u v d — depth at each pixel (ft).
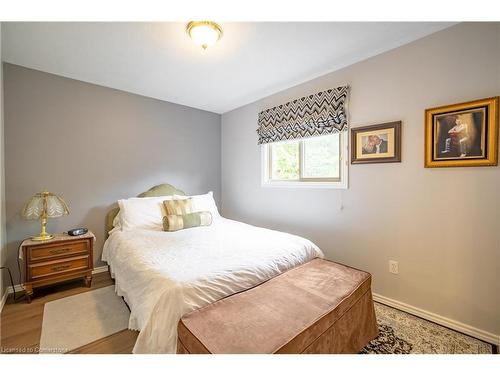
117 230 8.42
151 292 4.43
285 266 5.74
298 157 9.47
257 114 10.94
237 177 12.19
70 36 5.98
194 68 7.80
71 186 8.52
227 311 3.92
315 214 8.70
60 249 7.26
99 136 9.10
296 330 3.51
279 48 6.61
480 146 5.24
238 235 7.59
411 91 6.27
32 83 7.72
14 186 7.45
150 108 10.47
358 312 4.77
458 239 5.66
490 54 5.13
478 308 5.41
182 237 7.38
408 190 6.40
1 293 6.56
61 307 6.53
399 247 6.61
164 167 10.98
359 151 7.34
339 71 7.83
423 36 6.02
